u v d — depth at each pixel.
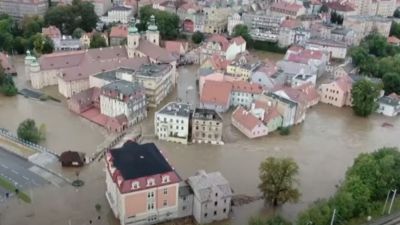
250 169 185.50
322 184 176.75
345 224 144.12
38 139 198.88
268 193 156.00
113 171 145.75
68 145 198.62
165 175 143.12
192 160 190.75
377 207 153.12
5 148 191.38
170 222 148.62
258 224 132.88
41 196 159.25
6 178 168.75
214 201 146.88
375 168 160.62
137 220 144.00
